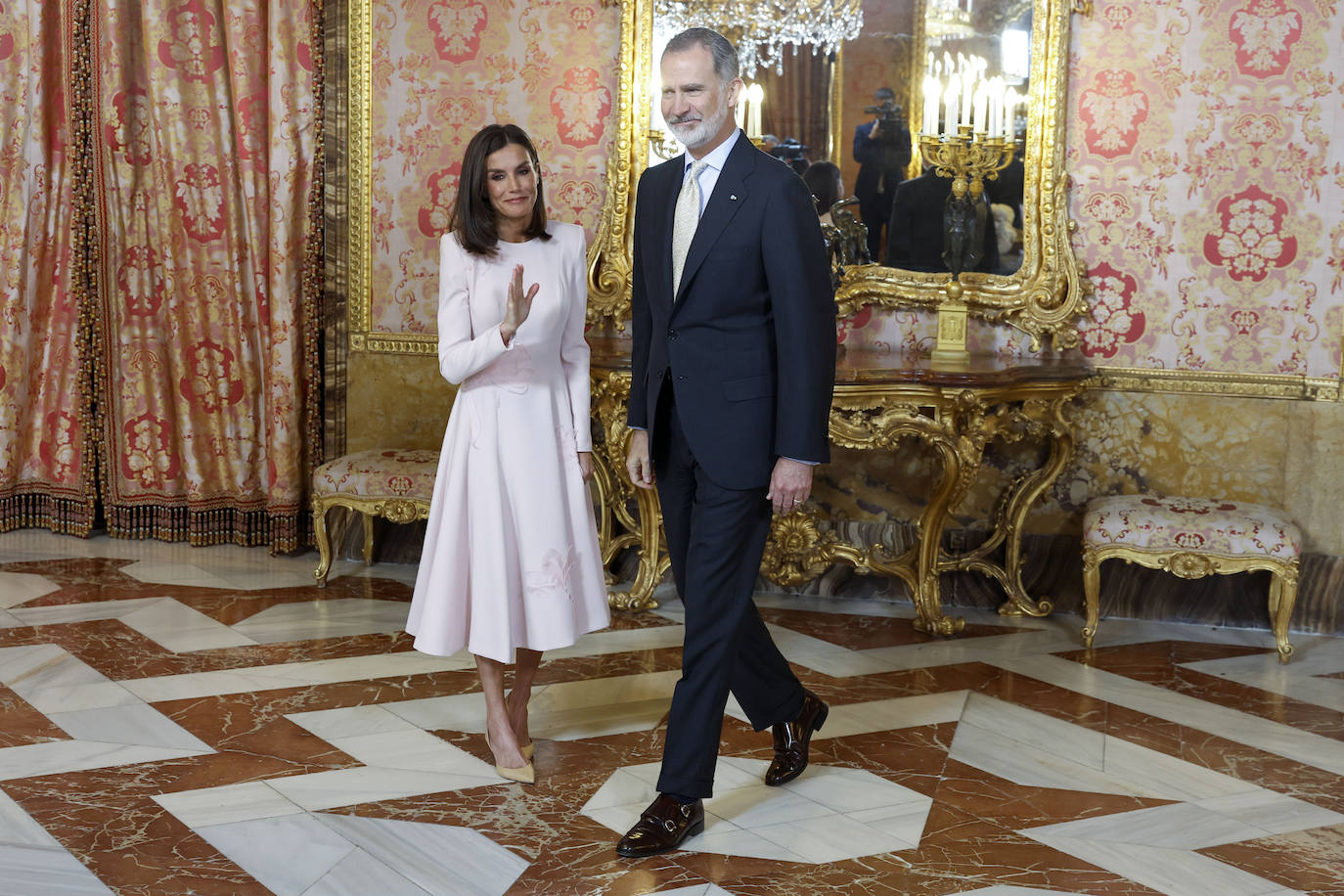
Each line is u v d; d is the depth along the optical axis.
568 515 2.98
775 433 2.64
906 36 4.57
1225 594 4.57
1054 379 4.18
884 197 4.65
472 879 2.50
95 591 4.61
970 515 4.76
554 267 2.98
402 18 4.98
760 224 2.57
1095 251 4.59
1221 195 4.46
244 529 5.37
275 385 5.16
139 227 5.27
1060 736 3.41
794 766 3.03
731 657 2.67
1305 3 4.32
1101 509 4.28
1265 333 4.48
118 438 5.39
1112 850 2.70
